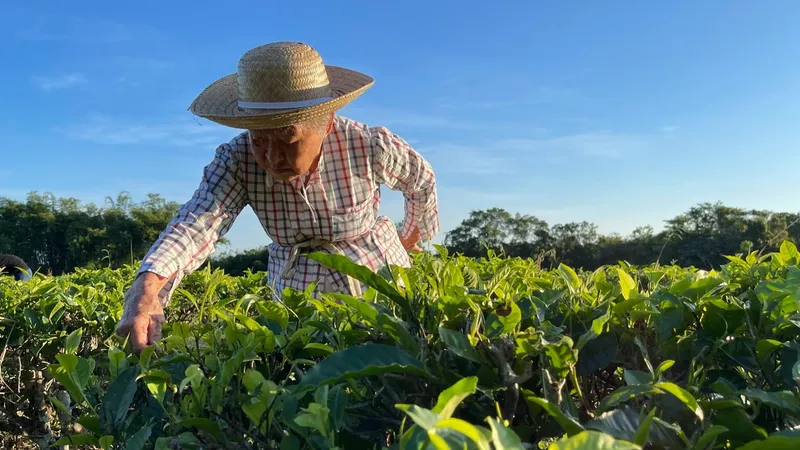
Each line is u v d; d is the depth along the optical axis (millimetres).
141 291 2143
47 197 61188
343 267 1340
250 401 1146
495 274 1661
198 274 4484
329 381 1032
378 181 3238
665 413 1038
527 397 957
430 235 3693
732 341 1325
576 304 1440
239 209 2973
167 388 1367
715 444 1017
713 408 1011
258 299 1743
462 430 591
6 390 3295
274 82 2461
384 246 3336
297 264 3188
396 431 1188
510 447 595
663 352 1335
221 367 1307
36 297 3438
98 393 1434
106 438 1195
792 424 1076
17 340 3258
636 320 1367
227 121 2461
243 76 2531
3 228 58094
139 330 1973
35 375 3303
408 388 1210
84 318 3289
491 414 1072
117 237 57562
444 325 1287
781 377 1210
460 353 1076
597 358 1224
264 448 1145
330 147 2996
